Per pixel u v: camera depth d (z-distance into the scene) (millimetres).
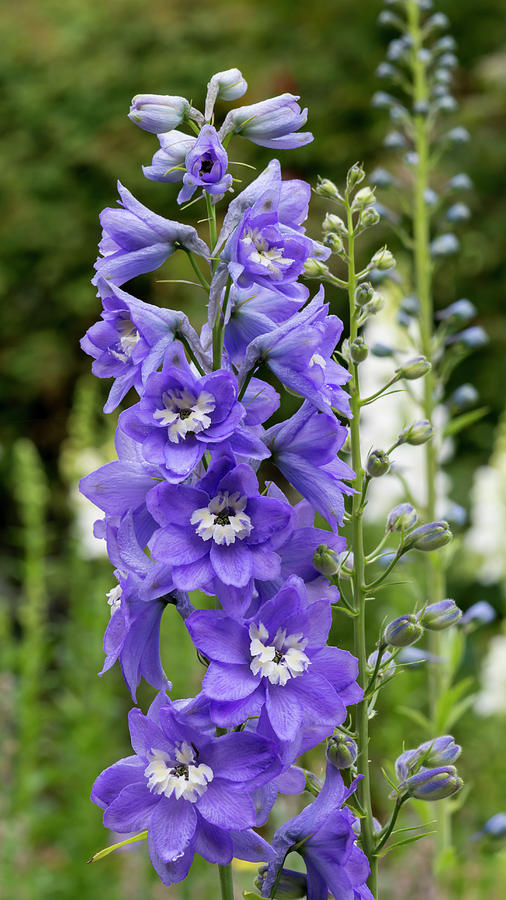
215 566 1679
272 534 1707
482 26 10055
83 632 5793
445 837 3703
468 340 4059
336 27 10516
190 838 1685
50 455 10414
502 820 3139
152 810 1746
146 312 1769
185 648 5246
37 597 5867
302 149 9914
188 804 1713
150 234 1862
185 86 10562
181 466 1680
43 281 10539
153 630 1861
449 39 4469
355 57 10320
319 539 1818
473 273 9492
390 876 4070
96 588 5871
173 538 1706
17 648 6059
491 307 9523
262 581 1813
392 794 2012
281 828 1826
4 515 10258
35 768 5691
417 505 3850
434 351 4117
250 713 1669
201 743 1703
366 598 2111
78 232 10547
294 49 10531
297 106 1998
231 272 1732
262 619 1702
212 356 1881
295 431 1832
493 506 5660
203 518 1701
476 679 6543
